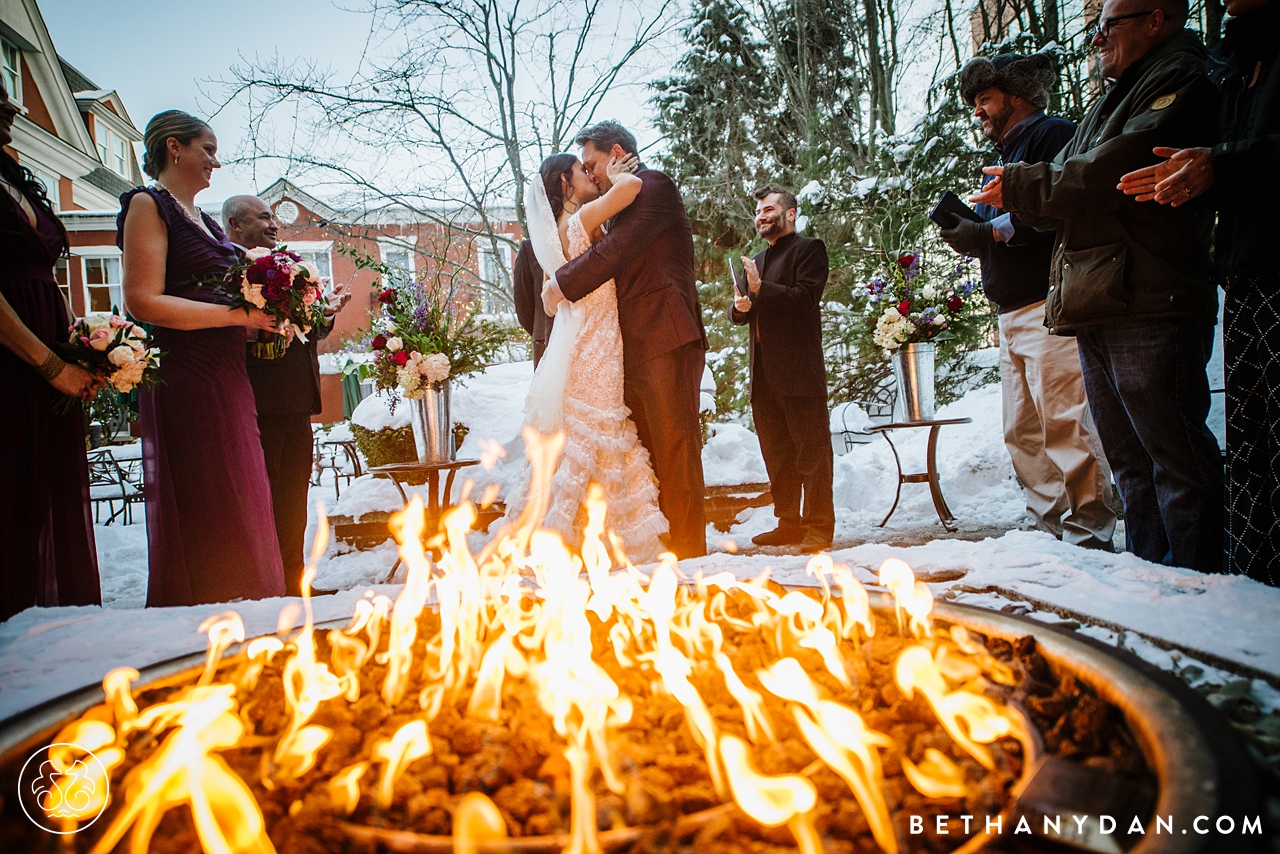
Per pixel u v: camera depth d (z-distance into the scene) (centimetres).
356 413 477
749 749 90
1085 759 82
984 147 729
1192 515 209
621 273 277
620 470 271
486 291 800
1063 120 321
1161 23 224
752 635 131
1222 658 106
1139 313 212
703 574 170
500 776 85
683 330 270
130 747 96
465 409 488
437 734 97
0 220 199
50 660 130
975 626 118
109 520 650
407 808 80
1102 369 236
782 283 374
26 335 192
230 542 244
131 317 242
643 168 285
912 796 80
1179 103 208
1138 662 94
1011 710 93
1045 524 349
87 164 1758
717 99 908
